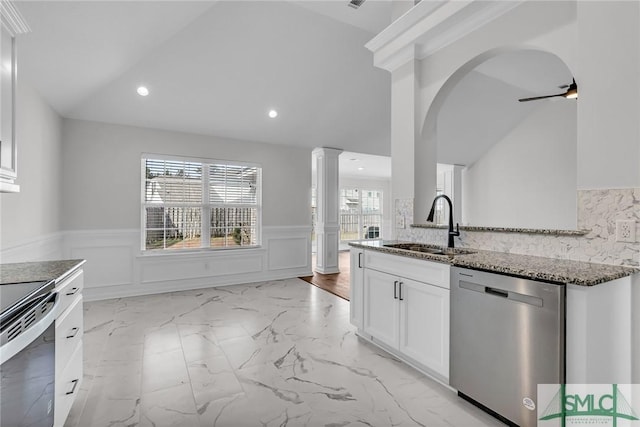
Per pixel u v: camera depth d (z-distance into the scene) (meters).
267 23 3.22
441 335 2.02
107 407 1.85
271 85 4.03
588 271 1.53
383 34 2.91
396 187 3.09
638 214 1.59
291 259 5.46
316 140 5.42
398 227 3.07
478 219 6.55
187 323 3.22
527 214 5.74
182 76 3.63
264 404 1.90
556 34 2.00
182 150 4.54
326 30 3.42
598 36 1.71
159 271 4.41
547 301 1.47
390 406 1.88
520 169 5.84
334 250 5.89
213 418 1.77
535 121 5.62
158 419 1.75
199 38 3.23
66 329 1.62
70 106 3.61
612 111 1.67
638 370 1.61
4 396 1.03
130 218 4.21
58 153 3.66
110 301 3.96
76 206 3.90
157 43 3.09
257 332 3.00
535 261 1.83
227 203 4.93
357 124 5.17
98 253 4.04
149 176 4.39
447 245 2.61
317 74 4.00
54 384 1.39
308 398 1.96
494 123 5.68
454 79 2.70
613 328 1.52
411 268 2.26
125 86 3.61
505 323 1.64
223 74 3.72
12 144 1.75
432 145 2.99
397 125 3.07
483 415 1.79
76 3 2.11
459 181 6.73
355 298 2.85
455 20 2.42
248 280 5.05
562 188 5.29
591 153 1.75
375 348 2.66
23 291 1.34
